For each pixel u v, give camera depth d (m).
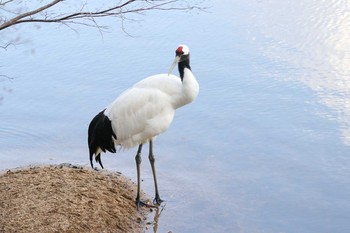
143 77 14.41
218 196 9.89
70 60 15.64
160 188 10.13
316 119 12.06
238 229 9.01
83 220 8.52
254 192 9.98
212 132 11.95
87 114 13.01
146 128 9.25
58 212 8.52
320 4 17.70
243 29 16.62
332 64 14.19
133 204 9.57
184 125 12.23
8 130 12.27
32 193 8.97
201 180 10.41
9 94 13.92
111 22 17.64
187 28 16.98
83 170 10.37
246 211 9.46
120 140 9.41
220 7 18.27
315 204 9.55
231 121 12.25
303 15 17.06
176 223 9.15
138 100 9.13
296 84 13.46
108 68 15.02
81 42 16.70
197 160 11.06
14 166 10.80
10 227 8.03
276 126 11.95
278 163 10.79
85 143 11.89
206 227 9.07
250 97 13.09
